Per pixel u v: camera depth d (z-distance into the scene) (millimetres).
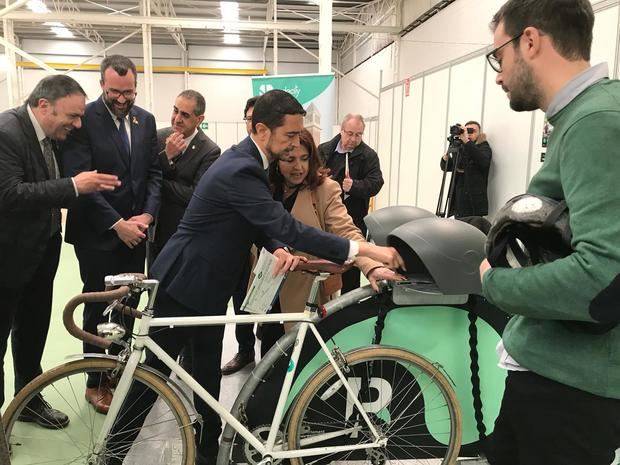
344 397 1680
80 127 1977
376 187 3018
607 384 836
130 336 1463
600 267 714
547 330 904
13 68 9219
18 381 2125
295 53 12781
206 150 2537
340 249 1425
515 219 857
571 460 895
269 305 1474
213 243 1492
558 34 830
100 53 9734
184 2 9414
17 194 1657
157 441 1882
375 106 10320
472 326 1627
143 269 2324
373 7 9875
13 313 1865
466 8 6176
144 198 2266
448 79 4902
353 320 1637
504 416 1051
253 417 1639
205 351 1651
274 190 1796
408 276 1540
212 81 12547
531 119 3566
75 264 5418
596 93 799
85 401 2246
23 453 1892
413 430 1709
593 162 743
